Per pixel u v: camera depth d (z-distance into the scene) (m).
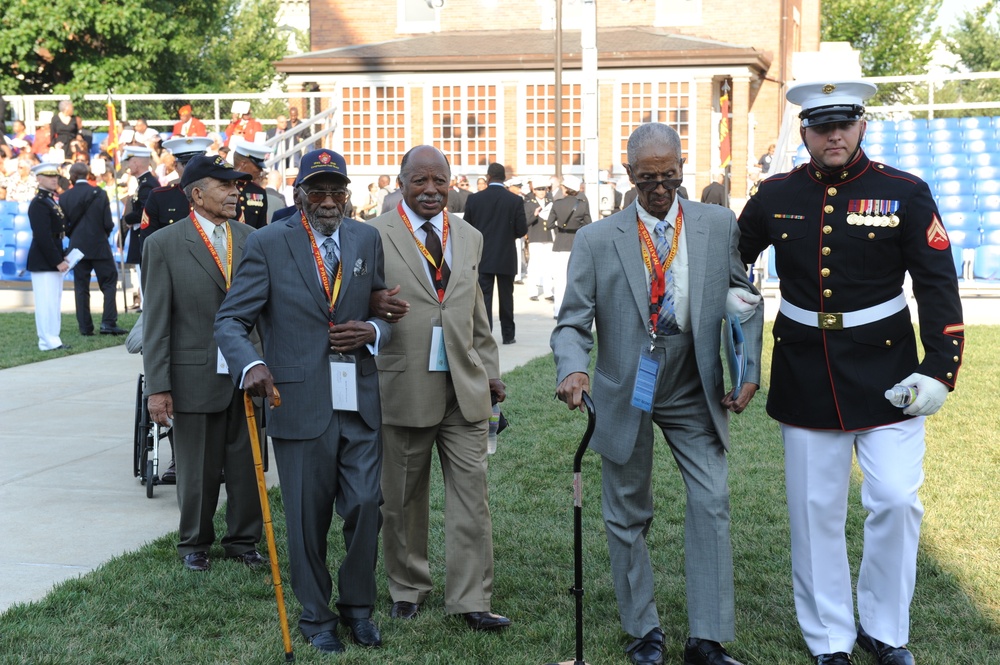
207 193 5.23
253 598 4.85
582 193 15.06
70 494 6.60
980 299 16.66
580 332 4.17
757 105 27.12
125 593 4.84
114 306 13.94
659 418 4.18
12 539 5.71
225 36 51.38
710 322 4.06
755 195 4.22
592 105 14.26
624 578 4.23
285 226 4.33
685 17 27.25
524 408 8.86
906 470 3.96
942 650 4.20
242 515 5.31
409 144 25.48
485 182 20.55
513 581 5.05
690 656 4.08
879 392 3.96
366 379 4.33
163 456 7.55
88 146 24.48
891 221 3.92
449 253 4.64
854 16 47.41
